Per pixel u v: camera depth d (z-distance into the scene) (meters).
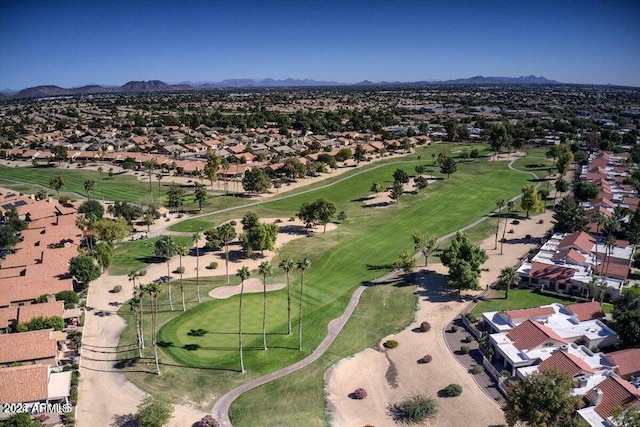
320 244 142.38
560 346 82.75
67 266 117.62
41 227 152.50
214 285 116.19
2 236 137.50
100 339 92.00
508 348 82.69
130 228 152.88
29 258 124.94
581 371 72.19
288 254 135.62
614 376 70.94
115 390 76.75
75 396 73.88
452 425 68.75
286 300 108.25
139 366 83.25
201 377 80.25
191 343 90.56
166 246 125.00
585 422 61.94
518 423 67.31
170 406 69.38
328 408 72.62
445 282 115.75
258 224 134.62
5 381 71.25
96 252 125.81
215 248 140.38
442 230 154.00
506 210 172.25
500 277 112.62
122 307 104.94
